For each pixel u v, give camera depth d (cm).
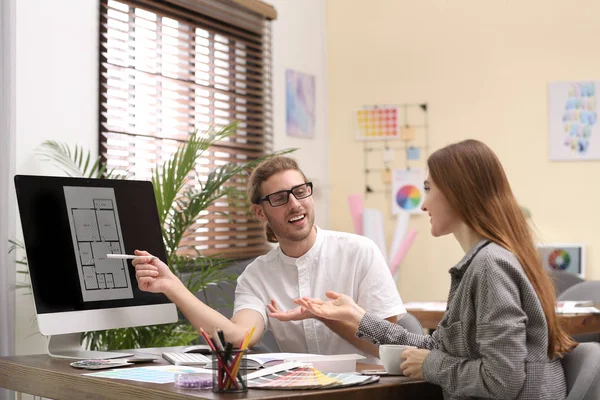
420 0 546
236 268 388
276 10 515
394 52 552
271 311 226
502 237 176
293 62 530
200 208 329
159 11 420
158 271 240
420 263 538
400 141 548
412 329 272
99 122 372
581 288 424
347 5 562
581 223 513
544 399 165
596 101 514
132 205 253
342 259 261
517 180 524
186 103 432
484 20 533
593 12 515
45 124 342
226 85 465
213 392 160
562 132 517
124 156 387
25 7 335
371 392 168
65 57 353
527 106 523
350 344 256
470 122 534
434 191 187
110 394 177
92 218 241
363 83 557
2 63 301
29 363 217
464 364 171
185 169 331
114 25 388
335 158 559
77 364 206
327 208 558
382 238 518
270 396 153
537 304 169
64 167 347
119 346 304
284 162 254
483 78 532
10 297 297
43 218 230
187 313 237
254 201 256
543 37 522
